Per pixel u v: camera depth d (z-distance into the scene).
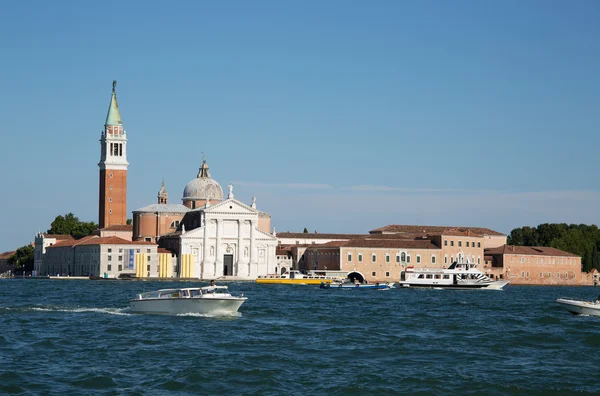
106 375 68.19
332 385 66.31
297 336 92.88
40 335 91.06
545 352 83.81
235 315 113.19
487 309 138.25
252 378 68.06
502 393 65.00
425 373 71.31
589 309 120.19
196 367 71.44
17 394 62.16
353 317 116.44
